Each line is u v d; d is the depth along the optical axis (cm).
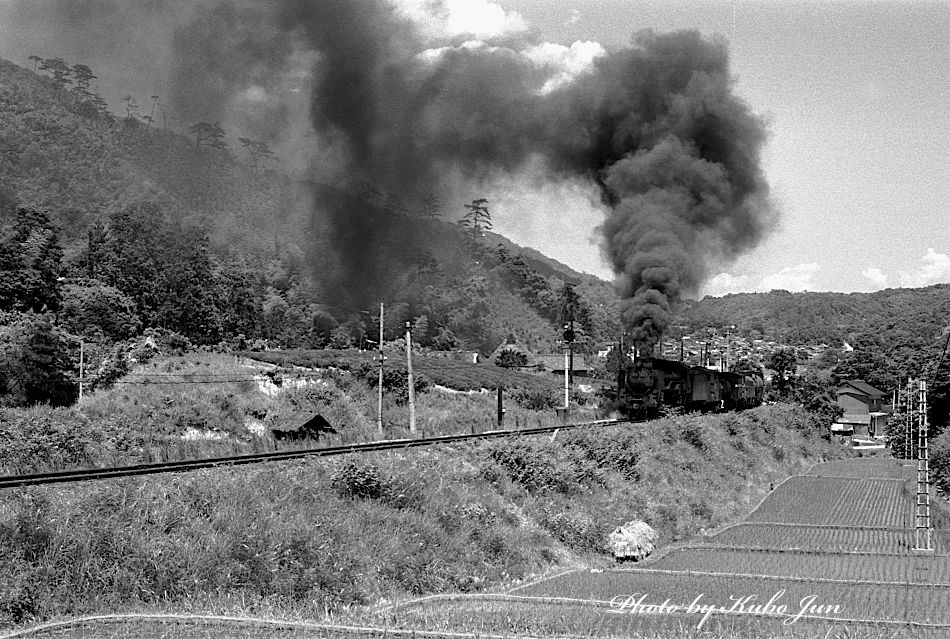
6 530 1772
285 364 6556
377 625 1683
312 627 1625
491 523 2664
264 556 1984
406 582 2145
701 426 4981
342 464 2578
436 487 2725
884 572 2566
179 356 6444
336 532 2202
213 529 2020
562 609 1947
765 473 5128
